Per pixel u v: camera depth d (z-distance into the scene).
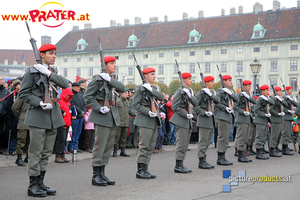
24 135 7.88
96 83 5.99
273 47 62.34
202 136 8.01
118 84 6.17
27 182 6.25
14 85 8.78
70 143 9.95
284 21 63.41
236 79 64.56
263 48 62.97
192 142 13.74
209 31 68.00
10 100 8.81
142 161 6.77
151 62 71.00
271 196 5.50
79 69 77.12
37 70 5.27
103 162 6.18
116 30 77.06
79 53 76.62
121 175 7.05
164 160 9.19
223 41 65.38
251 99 9.93
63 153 8.59
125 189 5.81
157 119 6.85
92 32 79.38
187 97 7.49
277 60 62.00
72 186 6.00
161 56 70.31
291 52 61.25
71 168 7.74
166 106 12.65
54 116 5.47
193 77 67.62
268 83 62.59
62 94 8.33
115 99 6.21
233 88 60.41
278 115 10.59
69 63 78.19
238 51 64.62
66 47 79.12
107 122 6.02
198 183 6.36
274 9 66.31
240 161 9.27
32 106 5.35
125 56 73.06
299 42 60.66
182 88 7.51
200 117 8.09
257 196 5.48
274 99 10.68
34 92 5.35
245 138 9.30
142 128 6.79
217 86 57.50
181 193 5.58
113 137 6.23
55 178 6.66
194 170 7.75
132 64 72.25
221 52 65.75
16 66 100.00
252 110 11.91
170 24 72.75
